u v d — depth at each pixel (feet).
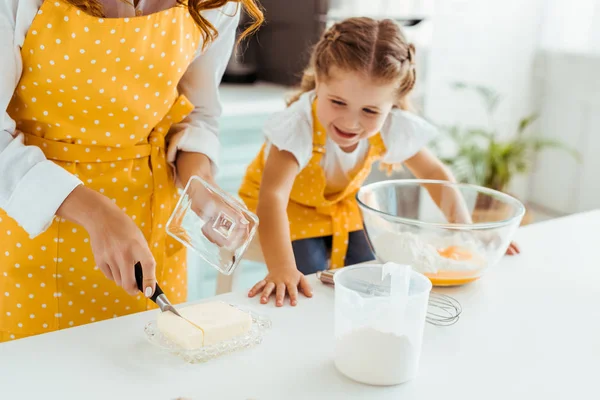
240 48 9.39
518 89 10.98
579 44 10.35
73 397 2.29
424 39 8.79
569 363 2.62
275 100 7.97
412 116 4.80
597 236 4.15
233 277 4.72
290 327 2.87
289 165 4.35
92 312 3.68
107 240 2.82
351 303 2.41
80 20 3.09
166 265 3.94
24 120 3.39
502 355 2.66
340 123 4.21
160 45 3.32
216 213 2.85
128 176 3.60
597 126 10.27
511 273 3.52
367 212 3.40
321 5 8.22
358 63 4.04
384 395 2.37
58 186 2.96
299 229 4.92
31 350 2.60
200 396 2.32
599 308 3.13
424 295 2.37
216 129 4.17
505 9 10.34
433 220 3.92
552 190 11.21
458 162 10.35
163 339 2.65
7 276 3.53
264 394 2.35
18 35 3.08
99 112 3.36
